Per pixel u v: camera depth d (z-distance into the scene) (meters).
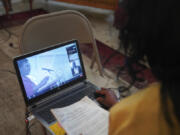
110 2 3.00
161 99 0.31
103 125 0.69
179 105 0.29
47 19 1.13
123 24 0.38
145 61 0.40
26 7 3.89
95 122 0.69
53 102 0.88
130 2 0.33
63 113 0.72
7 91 1.77
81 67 1.00
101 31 3.01
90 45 2.58
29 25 1.08
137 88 1.74
